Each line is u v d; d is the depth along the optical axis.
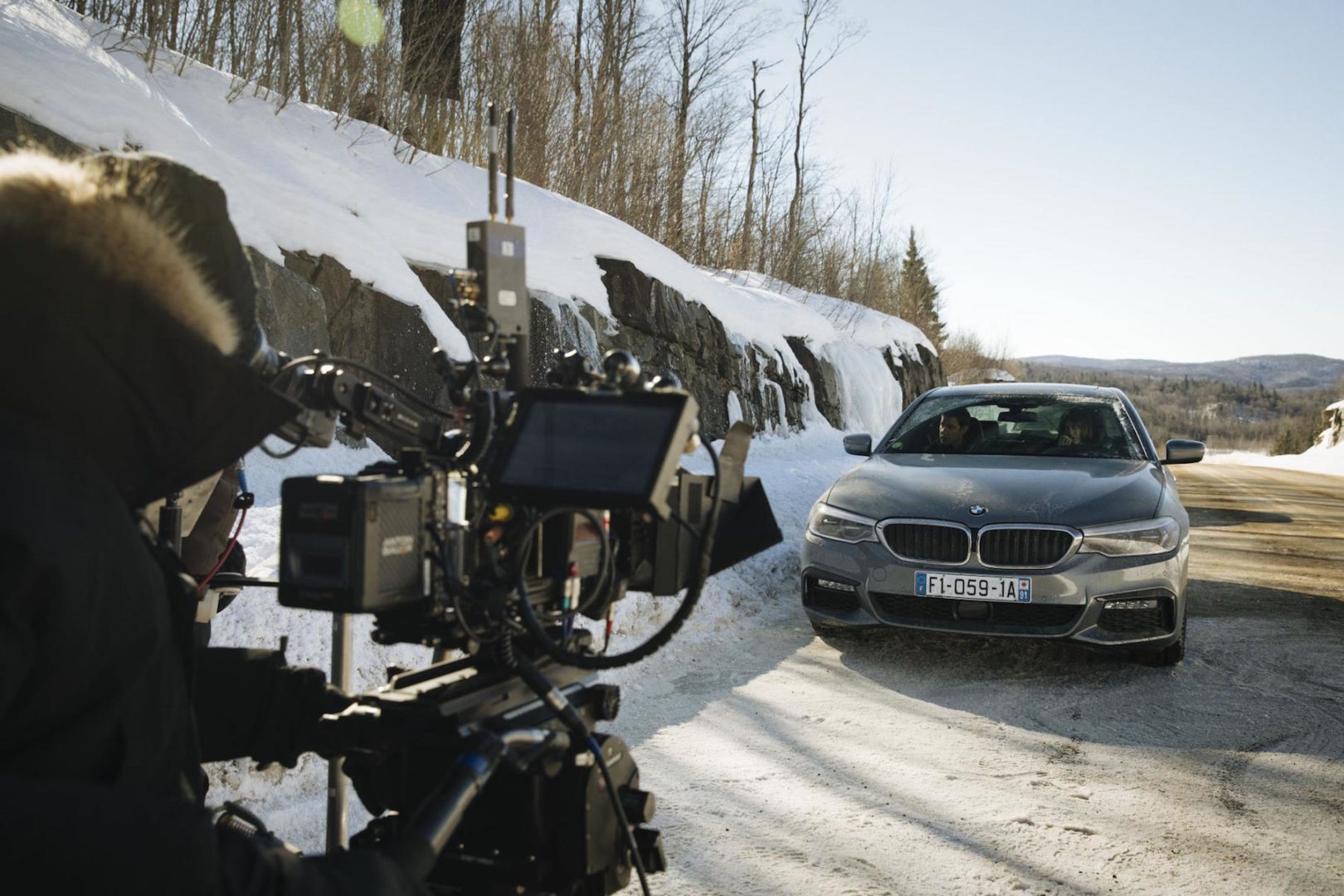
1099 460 5.56
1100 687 4.60
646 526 1.67
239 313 1.18
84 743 0.87
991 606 4.70
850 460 13.90
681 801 3.25
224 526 2.47
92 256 0.96
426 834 1.11
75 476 0.90
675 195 15.86
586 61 14.43
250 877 0.85
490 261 1.57
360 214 7.98
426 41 10.16
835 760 3.64
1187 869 2.83
